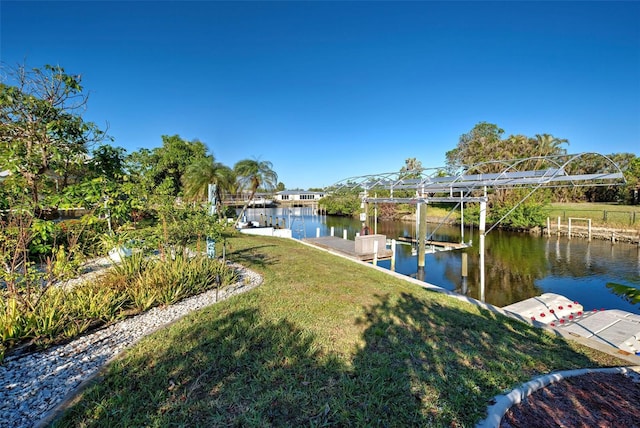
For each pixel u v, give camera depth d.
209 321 4.43
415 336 4.30
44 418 2.45
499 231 22.75
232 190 20.62
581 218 19.97
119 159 5.84
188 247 7.96
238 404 2.68
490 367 3.46
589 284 10.66
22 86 4.74
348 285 6.88
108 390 2.83
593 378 3.37
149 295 4.99
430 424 2.49
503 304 9.05
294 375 3.15
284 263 9.05
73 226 5.78
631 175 25.23
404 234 22.69
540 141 30.91
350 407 2.69
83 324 4.09
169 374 3.10
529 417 2.64
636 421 2.61
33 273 4.12
